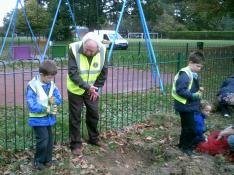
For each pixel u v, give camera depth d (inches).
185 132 130.5
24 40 870.4
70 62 120.6
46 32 896.9
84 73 122.0
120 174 114.0
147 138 141.5
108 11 977.5
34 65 327.3
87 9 936.3
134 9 983.0
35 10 912.3
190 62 127.3
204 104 135.6
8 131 136.6
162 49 539.8
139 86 255.6
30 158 116.4
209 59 227.8
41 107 106.1
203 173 114.0
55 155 119.9
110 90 235.1
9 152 118.8
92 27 960.9
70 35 924.6
